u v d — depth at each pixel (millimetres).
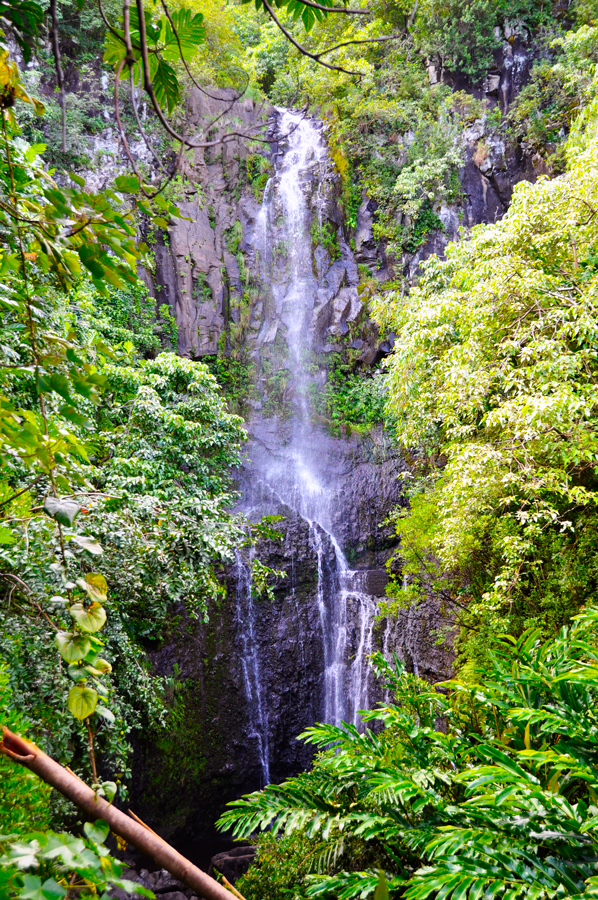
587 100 14508
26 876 555
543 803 2488
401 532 8453
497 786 2996
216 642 11438
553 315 5988
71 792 699
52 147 13477
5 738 709
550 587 5852
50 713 4410
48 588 3840
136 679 6457
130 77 1016
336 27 10453
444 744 3518
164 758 10180
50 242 1042
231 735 11172
